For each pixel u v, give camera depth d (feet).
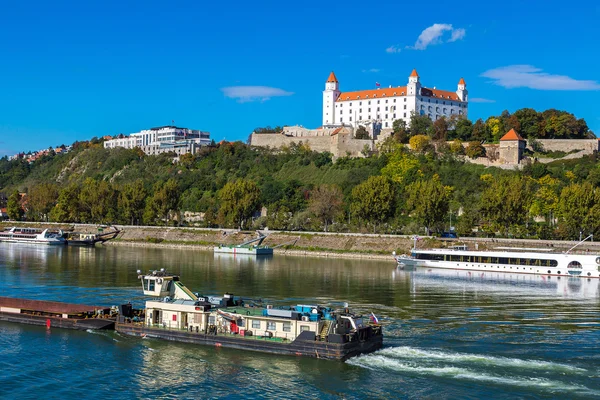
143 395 203.10
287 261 605.31
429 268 557.33
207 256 645.92
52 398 199.82
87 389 207.72
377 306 347.36
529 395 199.31
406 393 202.18
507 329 286.87
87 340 260.21
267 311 248.73
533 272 521.65
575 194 623.36
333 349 230.89
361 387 207.51
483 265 542.16
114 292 380.17
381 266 567.59
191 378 217.15
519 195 651.66
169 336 259.19
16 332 272.92
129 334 267.59
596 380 211.82
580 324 299.79
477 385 208.03
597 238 620.08
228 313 253.65
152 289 276.41
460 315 321.93
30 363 231.71
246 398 200.54
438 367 225.35
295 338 238.89
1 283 416.05
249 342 244.42
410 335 273.13
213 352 243.60
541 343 259.39
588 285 451.53
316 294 387.55
